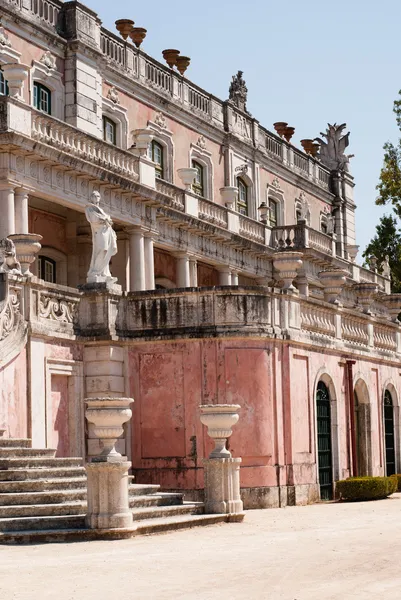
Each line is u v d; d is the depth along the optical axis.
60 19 31.03
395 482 27.58
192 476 22.88
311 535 16.02
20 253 21.05
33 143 25.95
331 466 27.16
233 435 23.08
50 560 13.14
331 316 27.97
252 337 23.27
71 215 31.88
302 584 11.20
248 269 39.59
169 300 23.38
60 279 31.81
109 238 23.28
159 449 23.20
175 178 37.25
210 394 23.06
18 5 28.94
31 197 29.05
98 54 31.83
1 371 19.39
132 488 18.61
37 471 17.12
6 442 18.45
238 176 42.09
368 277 49.44
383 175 45.50
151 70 36.16
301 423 24.97
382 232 59.00
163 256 35.81
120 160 30.19
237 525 18.00
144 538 15.73
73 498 16.59
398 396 33.47
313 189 50.03
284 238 42.34
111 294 22.83
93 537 15.38
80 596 10.60
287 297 24.45
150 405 23.31
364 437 30.47
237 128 42.19
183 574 11.95
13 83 25.89
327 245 44.91
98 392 22.59
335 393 27.56
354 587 10.97
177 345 23.27
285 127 49.28
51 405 21.34
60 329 21.73
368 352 30.58
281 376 24.11
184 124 38.09
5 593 10.79
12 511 15.73
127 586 11.18
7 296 19.89
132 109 34.69
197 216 35.50
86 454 22.44
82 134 28.14
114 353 22.81
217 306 23.28
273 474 23.47
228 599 10.33
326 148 53.53
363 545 14.45
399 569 12.18
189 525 17.30
